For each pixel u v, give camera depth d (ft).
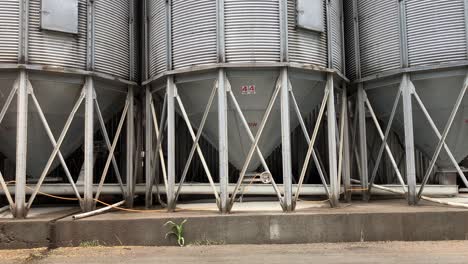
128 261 37.37
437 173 62.54
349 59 63.26
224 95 49.16
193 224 44.34
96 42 53.21
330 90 53.16
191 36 51.26
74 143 56.85
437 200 53.98
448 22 53.21
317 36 52.85
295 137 68.03
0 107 50.57
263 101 51.34
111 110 58.80
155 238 43.93
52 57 49.70
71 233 43.80
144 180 66.39
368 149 69.72
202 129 53.98
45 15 49.24
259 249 41.70
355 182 65.62
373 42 59.11
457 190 60.29
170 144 51.88
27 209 47.32
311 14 51.67
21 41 48.26
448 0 53.36
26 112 48.39
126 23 58.49
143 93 62.69
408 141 54.75
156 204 62.13
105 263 36.81
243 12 49.90
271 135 53.88
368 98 61.93
